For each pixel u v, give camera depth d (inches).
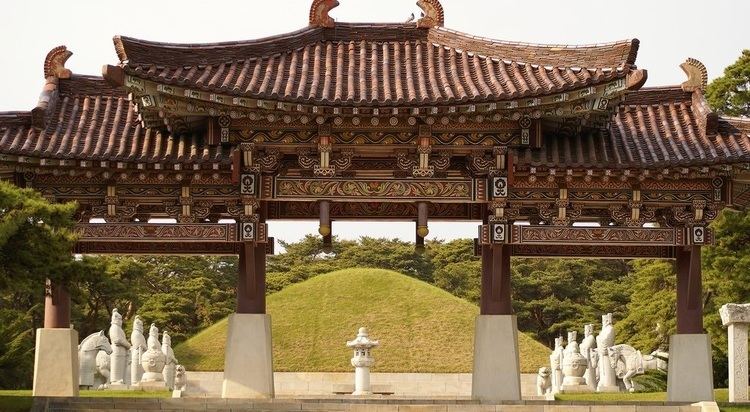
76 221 1293.1
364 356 2112.5
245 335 1267.2
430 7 1397.6
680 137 1332.4
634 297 2751.0
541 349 2684.5
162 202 1299.2
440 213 1354.6
